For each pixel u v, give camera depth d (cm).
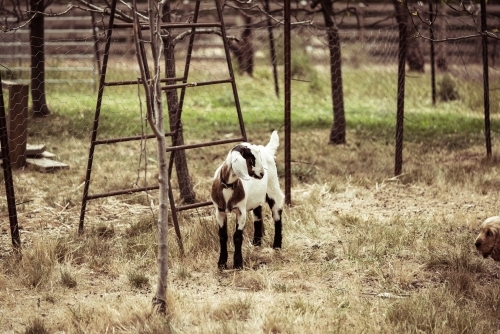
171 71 929
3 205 927
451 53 2108
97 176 1085
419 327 564
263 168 654
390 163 1170
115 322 568
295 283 673
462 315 572
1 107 717
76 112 1612
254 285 666
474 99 1781
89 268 716
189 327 561
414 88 1952
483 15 1127
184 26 773
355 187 1028
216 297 639
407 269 695
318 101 1900
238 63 2189
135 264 721
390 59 2228
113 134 1395
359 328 555
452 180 1038
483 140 1359
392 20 2422
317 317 582
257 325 559
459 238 780
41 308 611
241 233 705
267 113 1698
